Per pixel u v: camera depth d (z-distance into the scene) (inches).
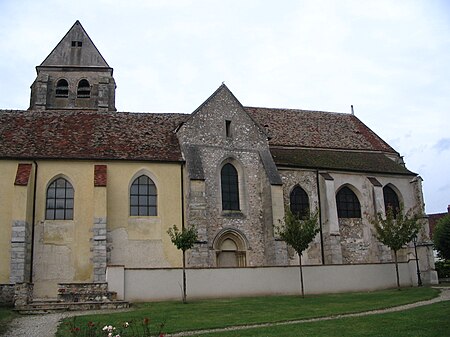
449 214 1916.8
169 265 1245.1
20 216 1140.5
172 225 1272.1
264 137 1418.6
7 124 1358.3
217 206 1312.7
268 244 1309.1
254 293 1106.7
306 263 1389.0
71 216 1229.1
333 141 1688.0
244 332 649.0
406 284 1298.0
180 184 1309.1
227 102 1406.3
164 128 1455.5
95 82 1916.8
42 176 1233.4
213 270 1087.6
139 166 1293.1
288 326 687.1
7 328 735.7
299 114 1800.0
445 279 1610.5
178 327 703.7
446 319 680.4
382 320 704.4
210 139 1355.8
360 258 1457.9
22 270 1116.5
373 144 1737.2
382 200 1488.7
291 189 1430.9
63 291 989.8
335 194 1470.2
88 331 661.3
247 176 1366.9
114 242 1232.2
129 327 703.1
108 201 1251.8
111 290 1011.9
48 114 1449.3
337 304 932.6
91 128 1401.3
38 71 1893.5
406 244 1364.4
